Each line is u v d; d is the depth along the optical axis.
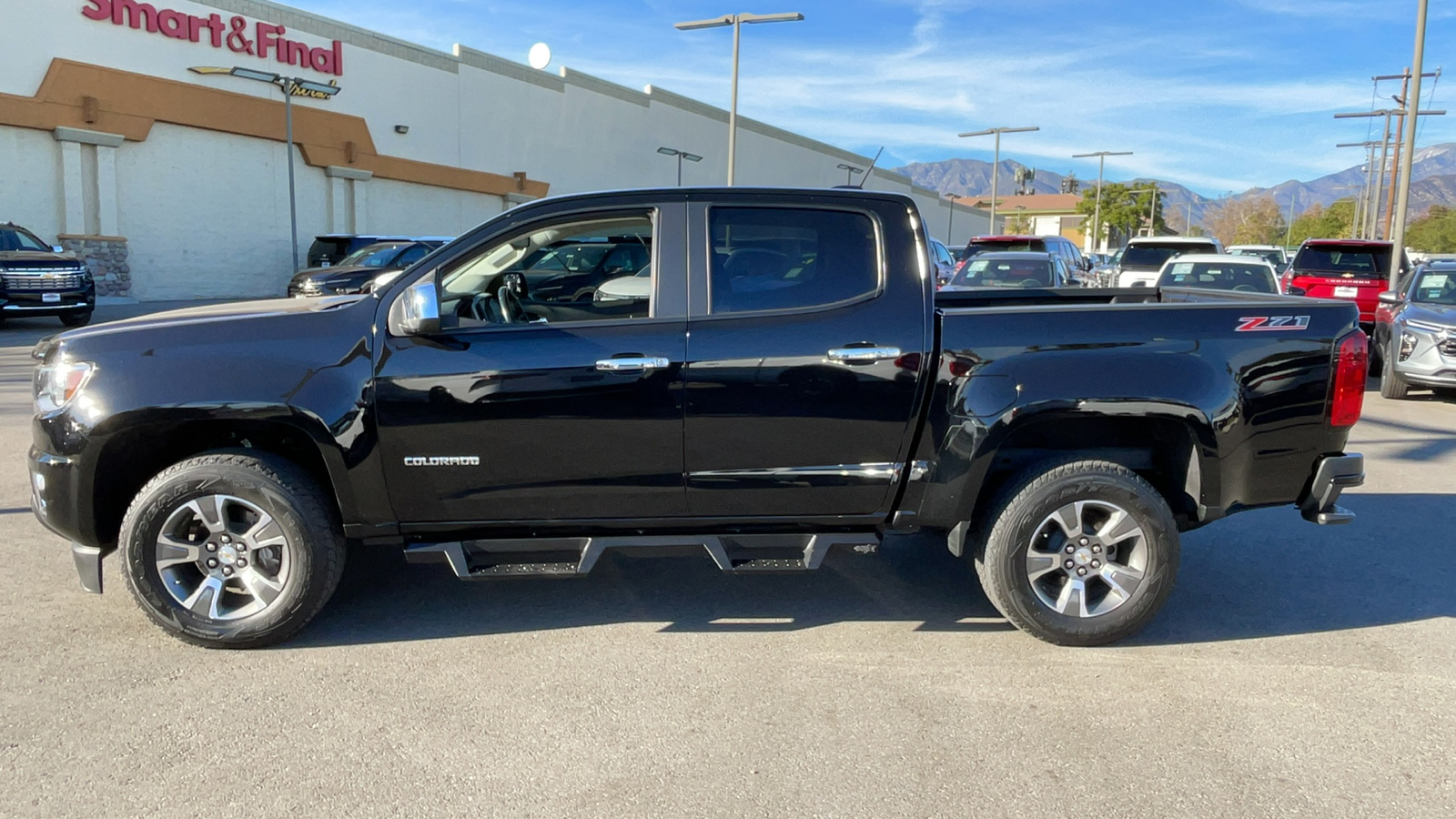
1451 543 5.68
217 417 3.77
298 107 27.95
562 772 3.07
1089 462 4.03
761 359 3.91
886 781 3.04
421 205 32.69
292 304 4.34
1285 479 4.11
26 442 7.86
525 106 35.91
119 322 4.13
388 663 3.87
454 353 3.86
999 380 3.93
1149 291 5.43
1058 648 4.11
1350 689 3.73
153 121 24.58
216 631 3.91
